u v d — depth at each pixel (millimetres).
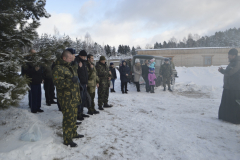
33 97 4441
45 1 3586
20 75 2691
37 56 2943
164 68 9305
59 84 2660
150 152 2721
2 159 2195
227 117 4141
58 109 4996
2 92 2295
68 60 2859
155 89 9883
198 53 23844
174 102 6555
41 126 3496
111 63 9172
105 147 2855
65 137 2803
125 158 2551
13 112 3973
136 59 10500
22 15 2832
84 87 4203
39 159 2336
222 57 23391
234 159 2525
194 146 2926
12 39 2910
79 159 2471
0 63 2414
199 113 5020
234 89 4012
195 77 17438
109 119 4336
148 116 4695
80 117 4156
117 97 7449
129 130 3637
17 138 2857
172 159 2543
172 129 3701
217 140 3162
